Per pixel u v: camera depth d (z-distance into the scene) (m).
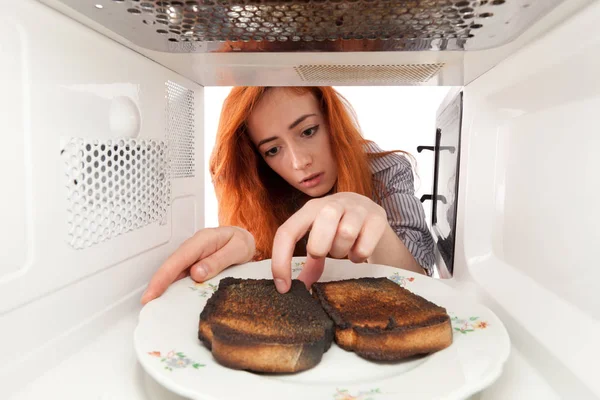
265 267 0.60
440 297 0.49
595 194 0.35
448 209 0.88
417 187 1.68
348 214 0.46
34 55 0.34
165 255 0.59
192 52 0.48
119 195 0.46
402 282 0.55
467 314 0.44
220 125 1.23
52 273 0.36
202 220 0.74
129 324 0.45
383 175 1.36
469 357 0.35
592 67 0.33
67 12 0.36
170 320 0.42
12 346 0.32
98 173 0.42
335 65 0.53
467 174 0.60
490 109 0.58
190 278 0.54
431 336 0.38
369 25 0.37
